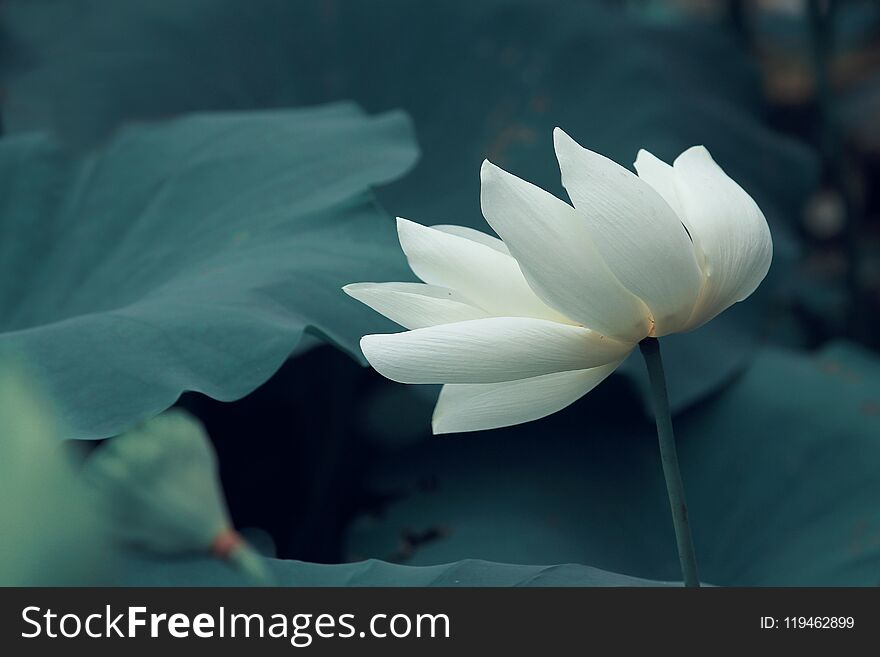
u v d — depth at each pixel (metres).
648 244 0.82
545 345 0.84
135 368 1.04
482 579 0.98
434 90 2.09
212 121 1.58
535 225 0.83
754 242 0.85
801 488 1.68
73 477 0.43
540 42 2.11
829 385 1.82
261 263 1.20
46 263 1.39
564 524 1.59
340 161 1.39
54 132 1.93
